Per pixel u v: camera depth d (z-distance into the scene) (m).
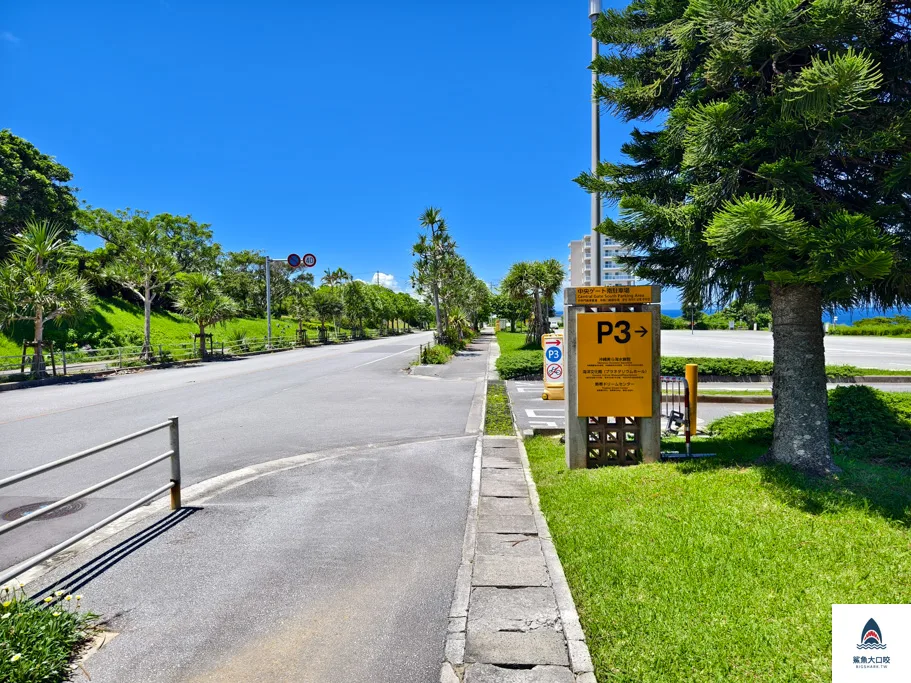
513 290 30.11
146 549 4.31
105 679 2.71
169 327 41.19
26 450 7.91
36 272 18.47
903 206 4.60
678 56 5.28
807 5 4.13
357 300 54.78
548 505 4.94
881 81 4.55
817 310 5.33
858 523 4.07
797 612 2.96
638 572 3.46
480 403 12.20
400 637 3.06
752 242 4.19
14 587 3.62
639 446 6.23
